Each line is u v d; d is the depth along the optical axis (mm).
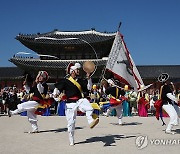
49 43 38594
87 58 40500
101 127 13164
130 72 16703
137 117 20047
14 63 38062
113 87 14039
